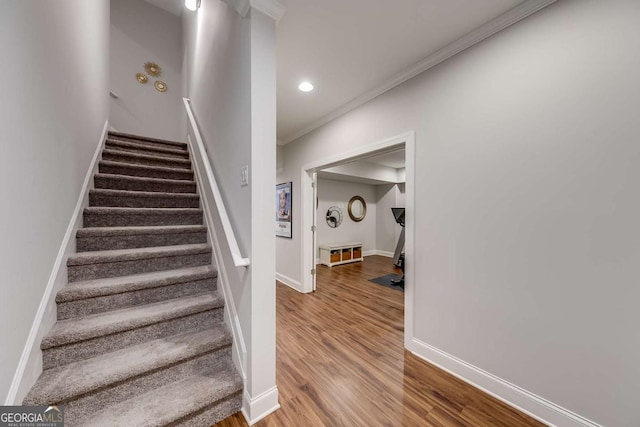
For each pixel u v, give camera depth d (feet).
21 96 3.48
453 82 6.04
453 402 5.08
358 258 20.24
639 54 3.76
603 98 4.05
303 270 12.19
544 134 4.64
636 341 3.78
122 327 4.58
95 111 7.94
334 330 8.23
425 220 6.59
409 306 6.96
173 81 14.83
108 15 10.32
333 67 6.95
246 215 4.73
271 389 4.75
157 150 10.39
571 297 4.35
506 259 5.12
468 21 5.30
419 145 6.78
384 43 6.02
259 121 4.61
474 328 5.61
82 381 3.79
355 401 5.07
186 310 5.27
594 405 4.11
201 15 9.19
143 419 3.82
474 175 5.62
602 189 4.06
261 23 4.68
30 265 3.68
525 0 4.73
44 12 4.27
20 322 3.40
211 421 4.42
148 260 6.08
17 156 3.36
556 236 4.51
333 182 20.56
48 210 4.35
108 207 7.06
